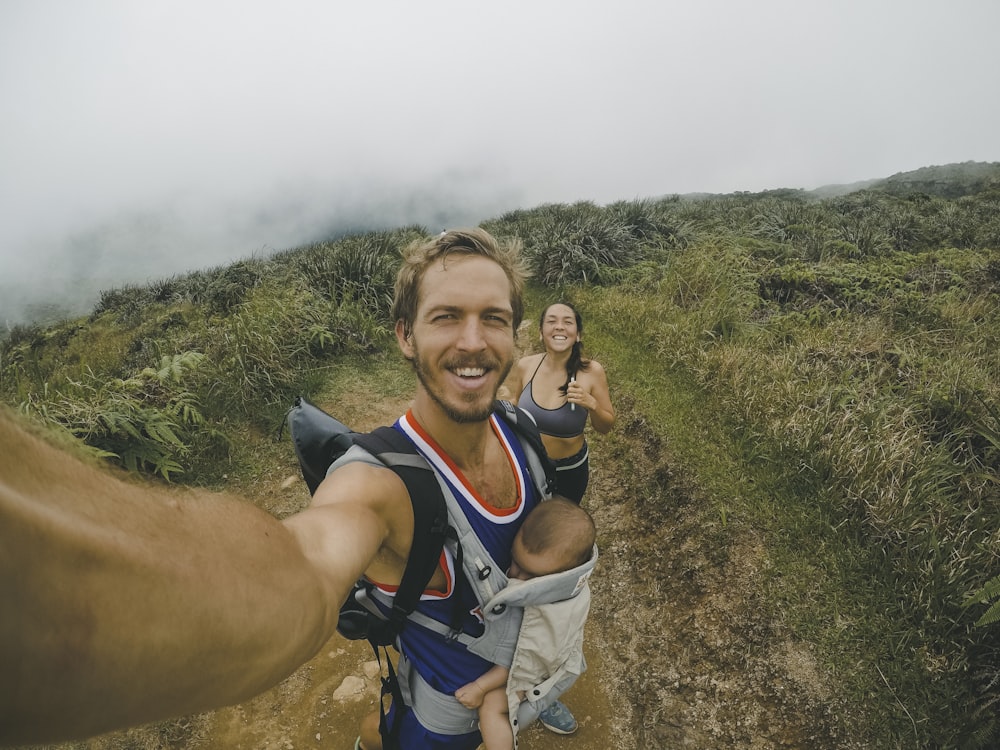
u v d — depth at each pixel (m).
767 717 2.23
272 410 4.76
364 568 0.81
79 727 0.25
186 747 2.51
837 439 3.20
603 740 2.47
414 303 1.13
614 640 2.87
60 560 0.23
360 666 2.83
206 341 5.59
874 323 5.03
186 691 0.33
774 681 2.30
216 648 0.36
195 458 4.11
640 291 6.66
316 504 0.95
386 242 8.96
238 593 0.40
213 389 4.75
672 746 2.31
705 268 6.13
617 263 7.74
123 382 4.31
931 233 9.49
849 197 14.95
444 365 1.09
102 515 0.29
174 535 0.36
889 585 2.49
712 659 2.50
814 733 2.12
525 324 6.74
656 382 4.48
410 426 1.15
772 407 3.68
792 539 2.81
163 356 4.84
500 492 1.27
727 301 5.36
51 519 0.24
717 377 4.21
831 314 5.50
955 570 2.42
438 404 1.11
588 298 6.78
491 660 1.30
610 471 3.90
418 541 1.07
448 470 1.13
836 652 2.31
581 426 2.64
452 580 1.16
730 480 3.24
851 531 2.77
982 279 5.95
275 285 7.54
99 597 0.26
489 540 1.20
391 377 5.61
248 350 5.11
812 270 6.33
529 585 1.20
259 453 4.40
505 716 1.32
